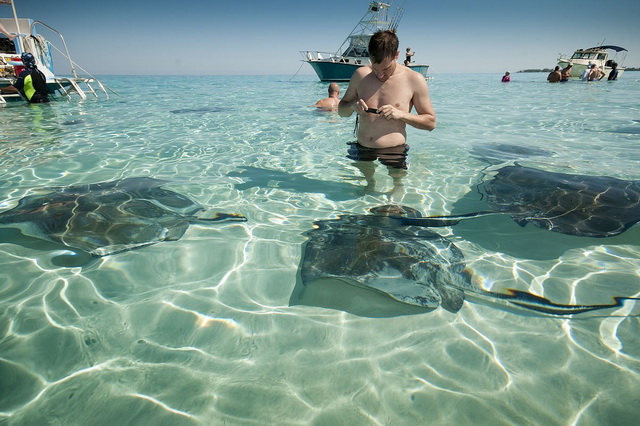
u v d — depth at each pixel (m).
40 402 1.32
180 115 8.70
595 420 1.26
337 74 23.11
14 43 12.21
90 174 4.05
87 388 1.38
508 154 5.05
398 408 1.32
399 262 2.08
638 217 2.61
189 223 2.83
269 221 2.91
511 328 1.72
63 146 5.41
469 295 1.94
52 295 1.94
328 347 1.61
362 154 4.18
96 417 1.27
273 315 1.81
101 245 2.38
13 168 4.25
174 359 1.53
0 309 1.81
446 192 3.55
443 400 1.35
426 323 1.75
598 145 5.64
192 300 1.93
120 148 5.32
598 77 24.84
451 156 4.93
